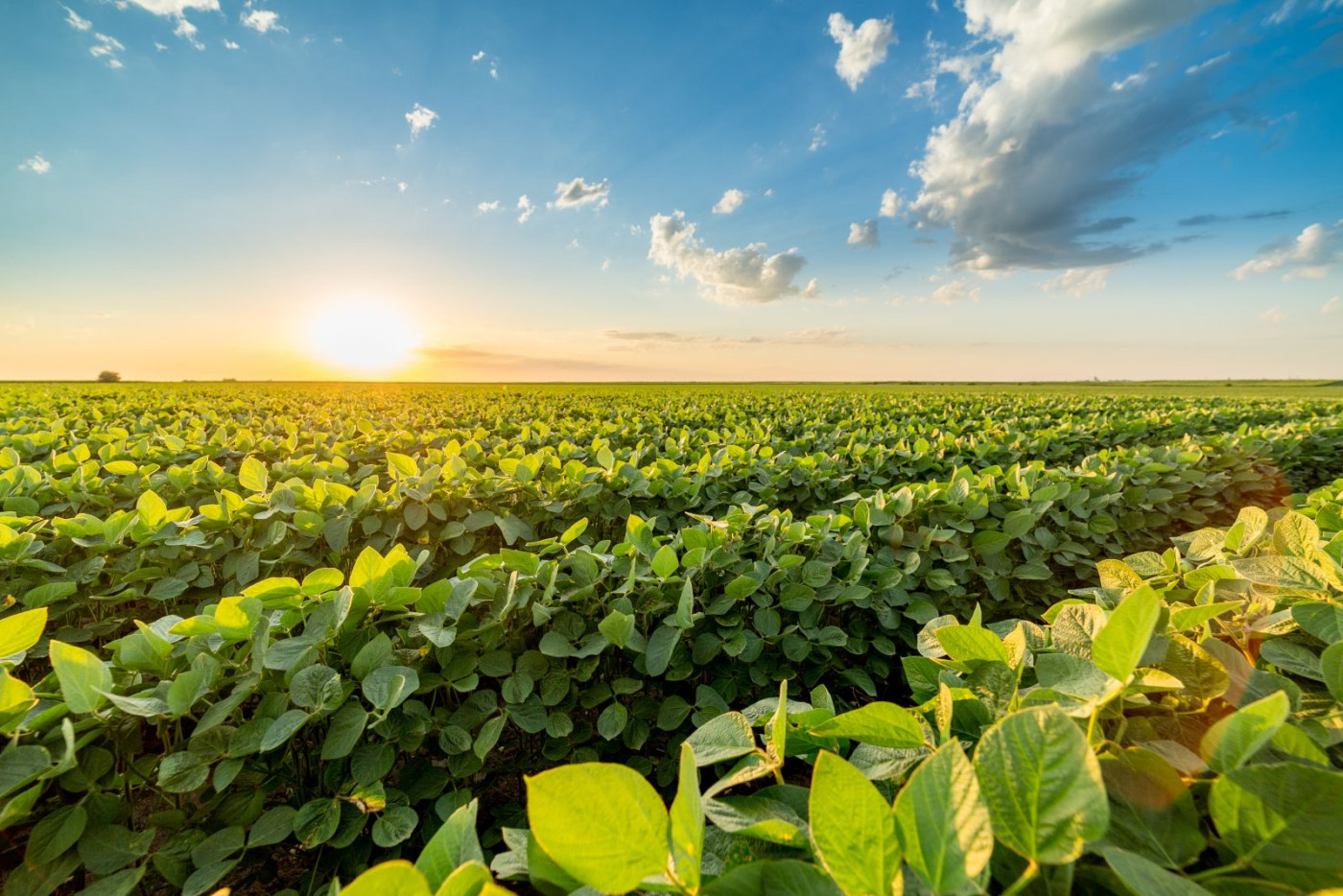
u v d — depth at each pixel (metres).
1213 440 6.60
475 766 2.03
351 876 1.88
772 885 0.75
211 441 6.20
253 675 1.69
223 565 3.80
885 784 1.02
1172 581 1.84
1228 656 1.18
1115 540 4.93
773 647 2.73
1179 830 0.82
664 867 0.70
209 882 1.46
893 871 0.68
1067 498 4.26
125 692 1.67
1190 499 5.91
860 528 3.34
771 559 2.92
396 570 2.06
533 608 2.22
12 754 1.27
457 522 4.03
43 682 1.66
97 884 1.41
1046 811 0.67
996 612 4.20
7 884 1.38
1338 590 1.33
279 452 6.61
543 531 4.79
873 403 18.27
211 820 1.73
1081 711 0.96
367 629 1.99
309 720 1.57
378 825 1.68
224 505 3.40
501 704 2.82
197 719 1.75
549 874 0.80
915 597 3.10
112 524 3.02
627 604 2.31
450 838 0.88
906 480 6.59
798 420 12.85
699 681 2.67
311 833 1.65
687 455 7.22
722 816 0.88
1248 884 0.72
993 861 0.77
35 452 6.12
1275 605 1.44
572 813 0.67
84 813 1.48
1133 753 0.90
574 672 2.31
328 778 1.79
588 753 2.37
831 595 2.71
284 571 3.79
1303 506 2.86
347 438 7.55
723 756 1.05
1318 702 1.09
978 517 3.65
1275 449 7.10
